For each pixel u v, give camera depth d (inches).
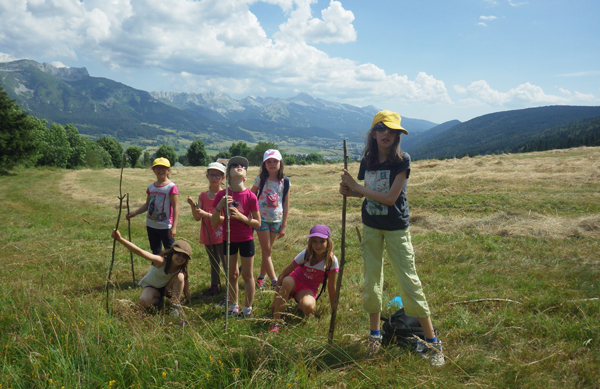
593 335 112.3
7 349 109.9
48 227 439.5
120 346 110.0
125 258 273.6
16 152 1397.6
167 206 206.2
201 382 94.7
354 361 102.7
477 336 124.5
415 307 111.6
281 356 107.1
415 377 97.5
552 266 191.9
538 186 447.5
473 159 870.4
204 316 157.0
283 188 195.9
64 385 93.7
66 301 146.4
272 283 192.1
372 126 112.4
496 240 252.8
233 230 152.8
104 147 4077.3
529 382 95.0
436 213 379.6
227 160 157.5
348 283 193.6
